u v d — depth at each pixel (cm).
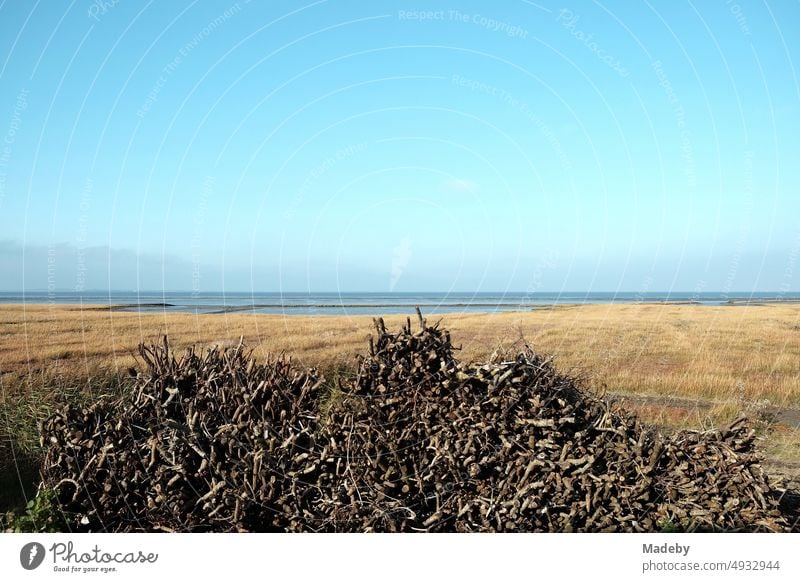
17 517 537
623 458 484
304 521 492
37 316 3030
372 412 505
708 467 493
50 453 529
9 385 802
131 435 518
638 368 1390
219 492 496
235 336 1925
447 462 487
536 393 499
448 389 498
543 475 480
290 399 542
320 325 2262
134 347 1636
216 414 530
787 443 827
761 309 4300
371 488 489
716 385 1224
